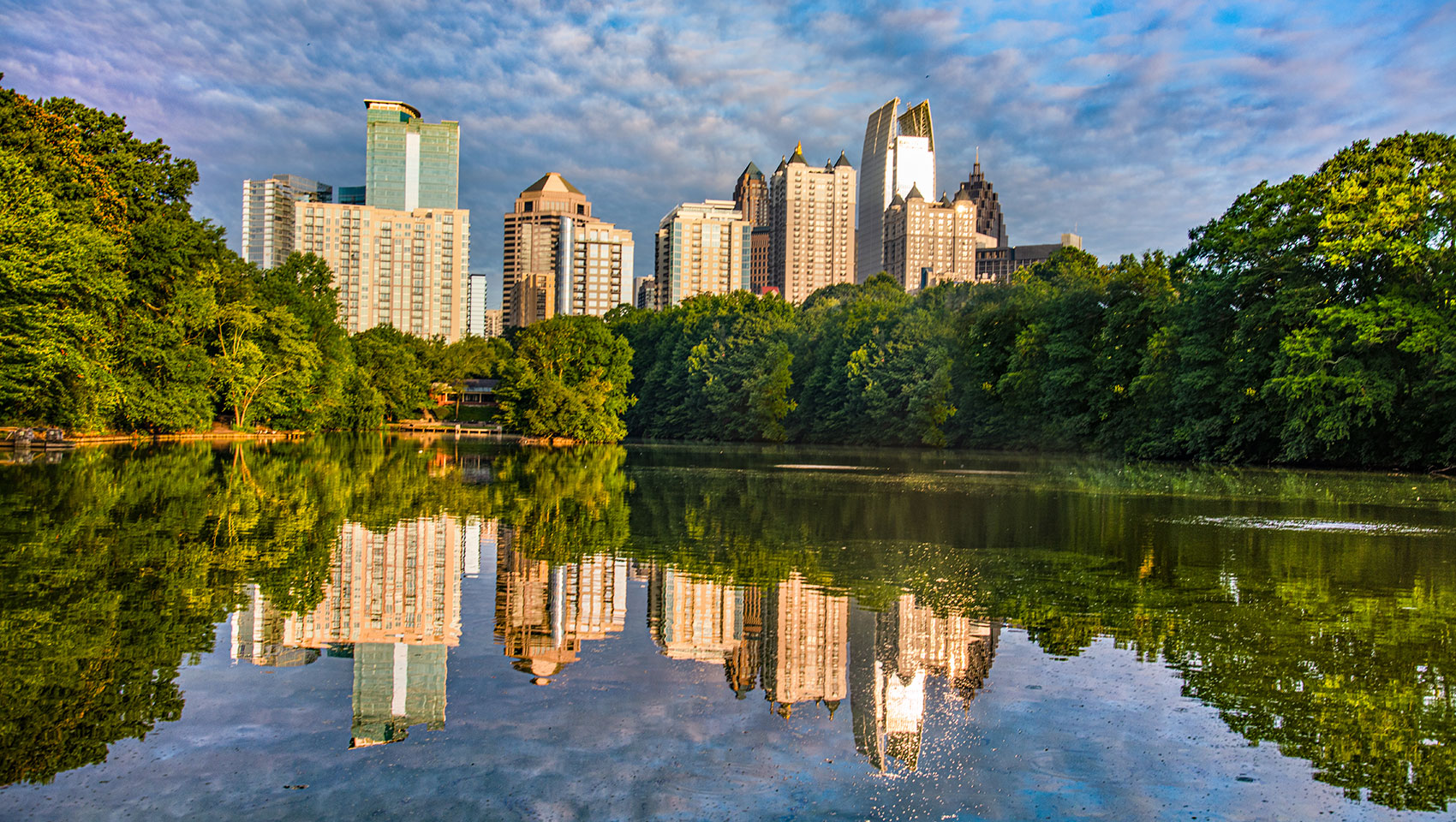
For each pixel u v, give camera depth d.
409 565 14.55
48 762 6.46
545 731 7.27
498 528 19.12
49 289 36.88
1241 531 19.89
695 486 30.83
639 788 6.16
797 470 41.56
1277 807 6.04
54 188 41.75
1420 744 7.20
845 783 6.34
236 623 10.58
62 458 36.38
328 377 75.06
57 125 44.81
